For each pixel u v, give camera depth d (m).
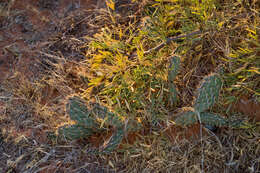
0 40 2.54
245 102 1.95
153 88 2.09
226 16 2.12
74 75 2.31
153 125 2.01
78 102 1.81
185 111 1.81
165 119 1.96
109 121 1.85
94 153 1.91
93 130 1.96
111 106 2.03
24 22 2.58
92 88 2.15
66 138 2.05
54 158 2.08
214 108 1.98
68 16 2.53
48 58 2.42
